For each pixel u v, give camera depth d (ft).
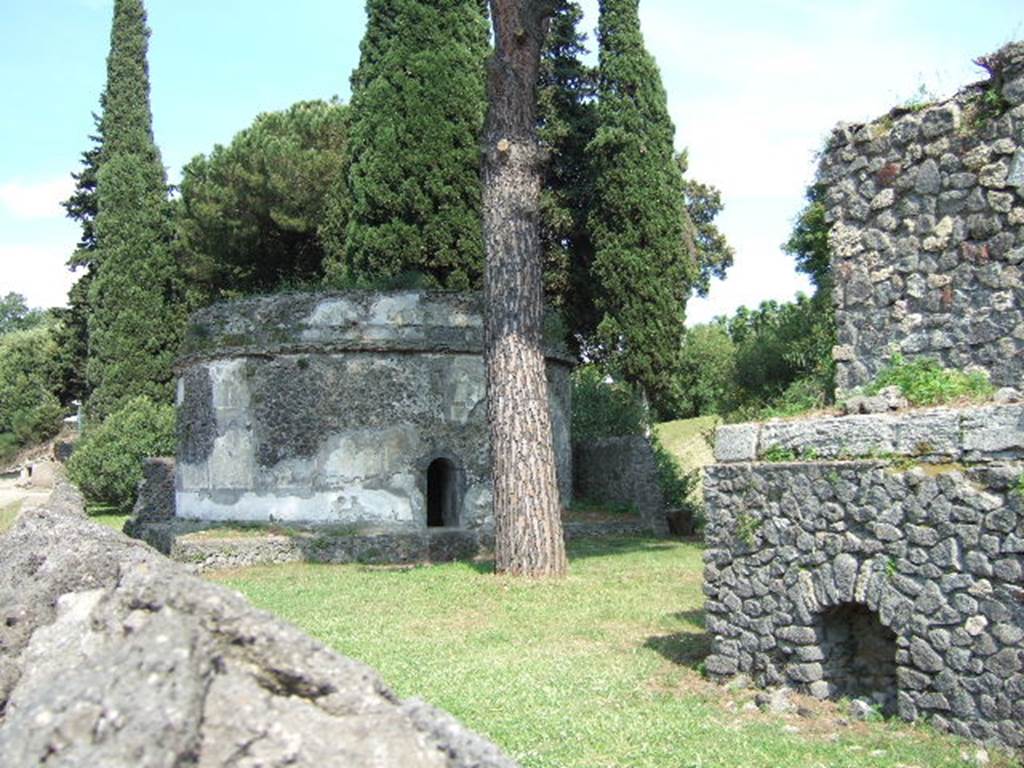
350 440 53.83
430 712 9.95
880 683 21.84
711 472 24.67
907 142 27.66
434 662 26.84
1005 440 18.56
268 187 82.07
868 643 22.24
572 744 19.31
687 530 61.21
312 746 9.00
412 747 9.40
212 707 8.98
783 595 22.56
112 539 14.01
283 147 81.25
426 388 55.11
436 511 59.26
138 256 98.99
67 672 9.34
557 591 38.55
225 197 83.66
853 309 28.73
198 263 93.04
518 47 44.91
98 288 98.78
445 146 71.26
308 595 39.06
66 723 8.29
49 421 160.04
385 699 9.98
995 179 25.62
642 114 74.84
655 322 74.33
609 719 21.06
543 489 43.06
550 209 77.46
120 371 97.19
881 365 27.94
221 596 10.00
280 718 9.21
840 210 29.19
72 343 124.98
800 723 20.63
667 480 65.46
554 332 62.23
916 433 20.26
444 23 72.38
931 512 19.51
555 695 23.13
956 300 26.43
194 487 57.57
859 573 20.83
